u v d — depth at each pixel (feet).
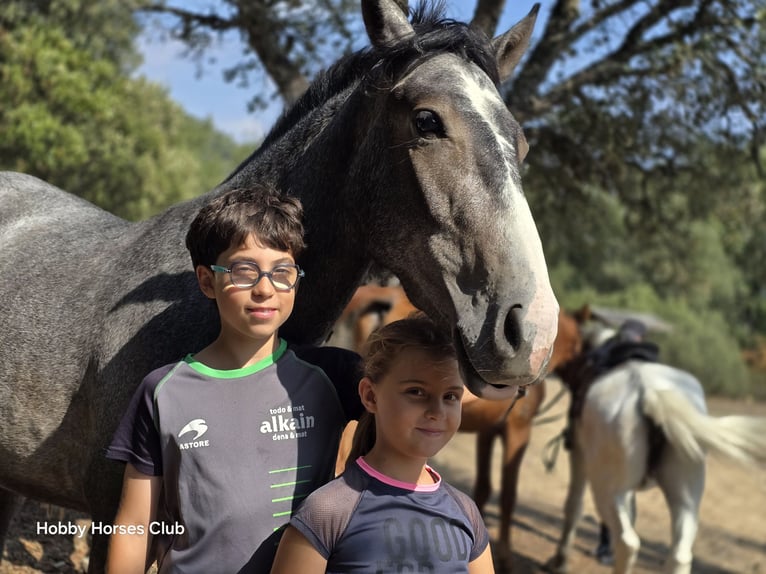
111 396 6.51
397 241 5.98
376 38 6.36
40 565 11.27
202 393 5.50
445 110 5.61
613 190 28.27
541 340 5.08
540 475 29.32
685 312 64.95
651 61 24.26
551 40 23.88
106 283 7.20
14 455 7.36
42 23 30.42
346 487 5.28
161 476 5.50
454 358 5.37
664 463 14.65
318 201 6.70
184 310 6.50
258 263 5.41
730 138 24.94
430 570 5.15
